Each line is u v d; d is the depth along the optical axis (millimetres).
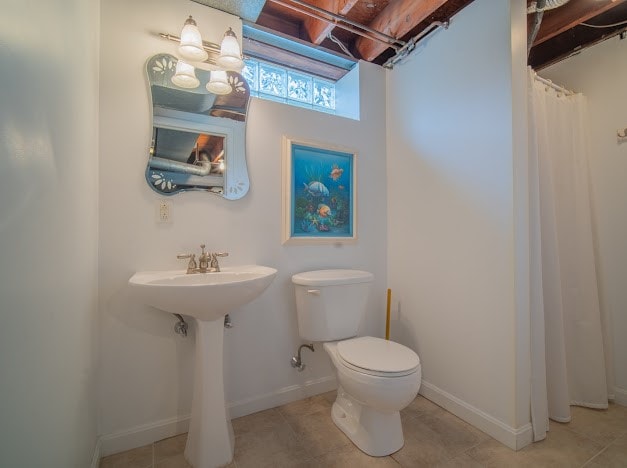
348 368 1375
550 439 1491
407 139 2051
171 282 1353
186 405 1538
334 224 1990
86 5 1177
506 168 1466
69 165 959
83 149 1126
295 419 1658
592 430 1561
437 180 1832
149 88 1474
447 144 1771
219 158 1625
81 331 1086
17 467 608
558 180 1813
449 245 1753
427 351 1888
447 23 1768
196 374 1366
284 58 2080
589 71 1956
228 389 1656
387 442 1387
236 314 1680
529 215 1511
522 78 1484
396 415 1448
